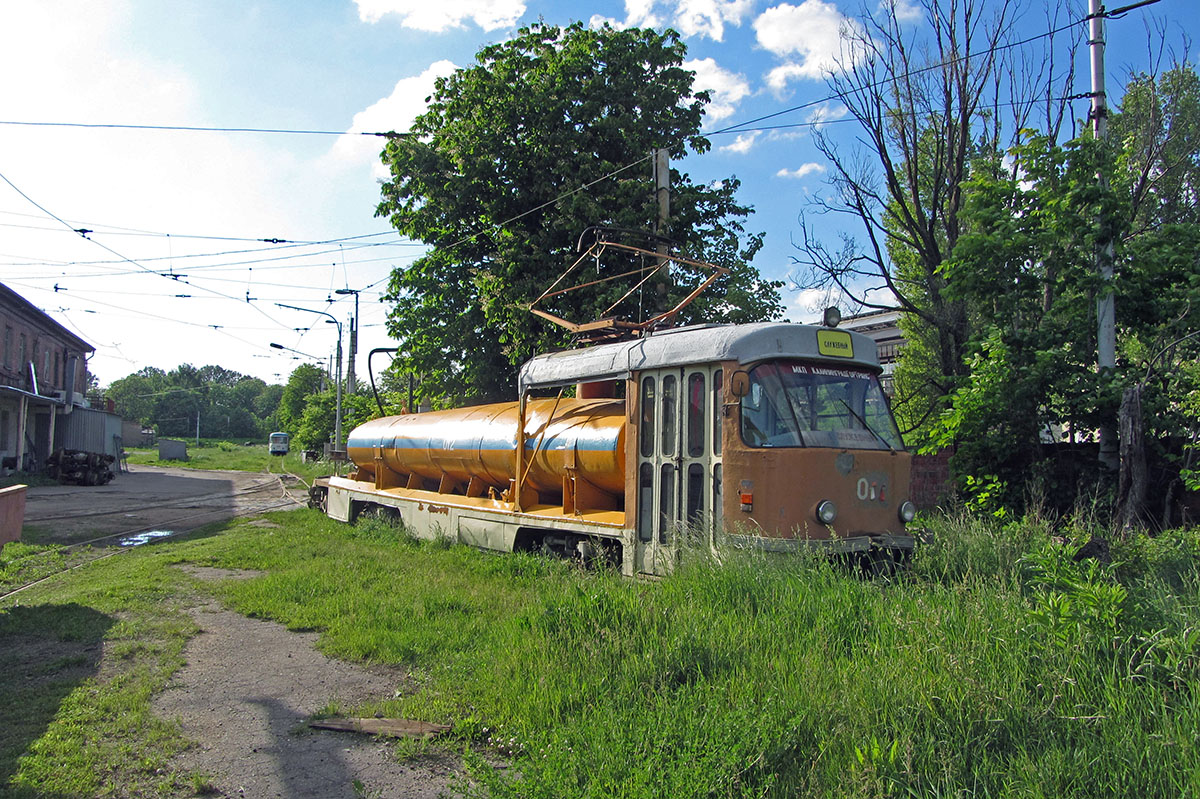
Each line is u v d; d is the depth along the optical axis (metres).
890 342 24.89
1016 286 11.18
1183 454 9.90
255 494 27.64
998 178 12.95
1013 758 3.70
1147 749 3.53
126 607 8.35
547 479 10.77
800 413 7.83
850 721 4.15
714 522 7.88
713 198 19.52
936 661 4.53
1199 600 5.22
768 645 5.30
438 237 19.53
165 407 111.25
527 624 6.15
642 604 6.05
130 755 4.64
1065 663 4.31
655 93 19.30
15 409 34.91
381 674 6.20
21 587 10.00
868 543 7.57
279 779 4.38
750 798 3.59
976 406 10.80
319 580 9.34
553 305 17.80
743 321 18.27
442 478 13.62
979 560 7.39
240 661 6.55
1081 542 7.30
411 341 19.45
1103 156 10.61
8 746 4.70
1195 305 10.14
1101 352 10.52
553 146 18.67
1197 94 15.27
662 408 8.72
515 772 4.23
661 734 4.13
